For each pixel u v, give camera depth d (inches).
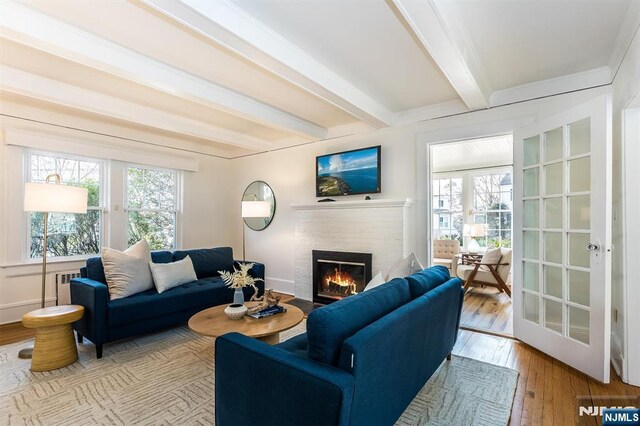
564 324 96.3
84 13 76.4
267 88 120.4
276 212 197.0
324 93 108.7
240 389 54.0
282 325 89.7
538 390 82.0
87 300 102.3
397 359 58.8
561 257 98.5
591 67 104.1
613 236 96.7
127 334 107.4
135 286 117.6
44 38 76.9
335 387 42.1
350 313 53.1
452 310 89.8
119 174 166.7
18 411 72.1
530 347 109.3
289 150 191.3
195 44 90.2
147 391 80.5
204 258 155.4
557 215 100.6
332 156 168.4
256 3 73.3
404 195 146.9
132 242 173.0
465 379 87.3
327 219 168.1
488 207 233.1
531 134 108.7
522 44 90.4
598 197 85.7
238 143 180.5
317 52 95.0
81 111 141.9
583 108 90.0
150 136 178.4
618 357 91.4
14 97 126.8
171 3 64.5
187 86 107.9
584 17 78.5
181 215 196.2
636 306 84.0
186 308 124.9
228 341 56.8
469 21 79.4
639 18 72.7
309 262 175.2
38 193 101.5
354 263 156.4
